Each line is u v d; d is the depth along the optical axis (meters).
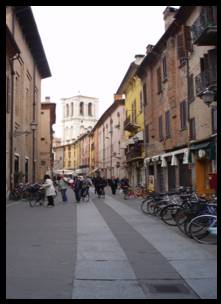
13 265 8.14
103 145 75.38
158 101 32.50
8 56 26.59
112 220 15.95
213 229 10.48
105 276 7.30
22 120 33.75
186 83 25.00
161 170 32.22
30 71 39.03
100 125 80.50
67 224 14.65
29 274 7.42
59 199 31.20
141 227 13.83
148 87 35.78
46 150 60.28
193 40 21.41
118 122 58.56
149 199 18.44
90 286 6.66
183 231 12.33
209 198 14.09
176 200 15.29
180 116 26.28
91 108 125.06
